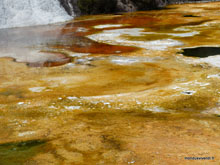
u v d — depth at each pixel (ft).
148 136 14.19
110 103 20.02
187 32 47.88
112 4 81.51
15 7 65.72
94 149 12.89
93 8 79.30
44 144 13.67
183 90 22.36
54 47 39.96
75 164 11.61
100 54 35.58
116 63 31.09
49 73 27.96
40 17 66.18
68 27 57.88
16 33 52.37
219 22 56.03
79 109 19.03
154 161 11.47
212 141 13.47
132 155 12.10
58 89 23.16
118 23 60.54
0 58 33.99
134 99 20.72
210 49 36.22
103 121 16.72
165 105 19.61
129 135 14.39
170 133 14.53
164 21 60.70
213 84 23.63
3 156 12.44
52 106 19.58
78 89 23.08
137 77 26.03
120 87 23.47
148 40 42.86
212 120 16.67
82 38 46.14
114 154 12.30
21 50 38.24
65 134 14.84
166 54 34.55
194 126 15.62
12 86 24.12
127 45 40.22
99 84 24.29
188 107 19.22
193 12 73.15
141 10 84.58
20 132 15.38
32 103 20.20
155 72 27.50
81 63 31.48
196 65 29.55
